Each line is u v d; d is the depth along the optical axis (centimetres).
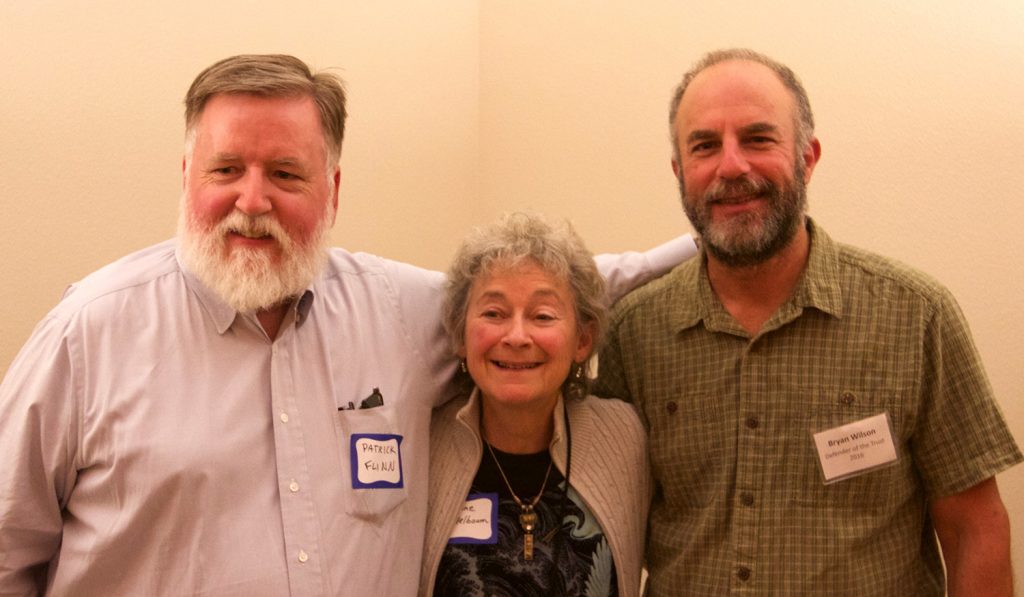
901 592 197
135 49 293
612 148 379
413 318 211
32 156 269
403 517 193
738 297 203
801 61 326
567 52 395
